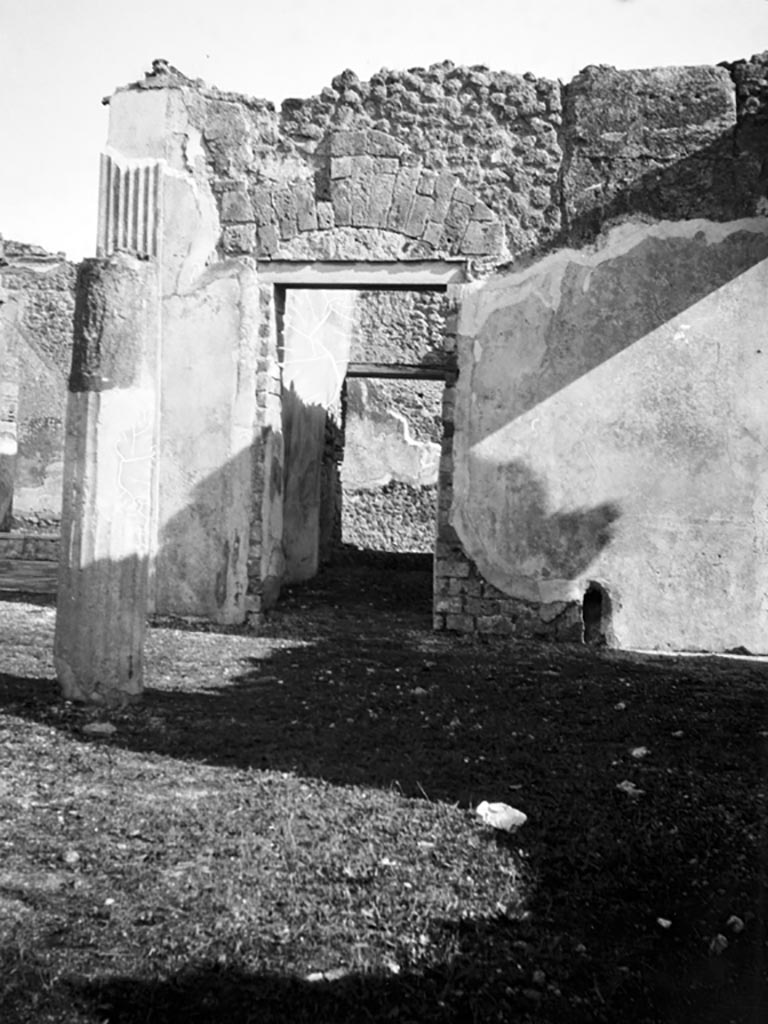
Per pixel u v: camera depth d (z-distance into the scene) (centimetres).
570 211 837
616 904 300
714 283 813
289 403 1036
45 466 1664
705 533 809
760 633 798
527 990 250
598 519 820
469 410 842
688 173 820
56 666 513
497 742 471
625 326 823
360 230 862
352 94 866
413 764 427
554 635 822
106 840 324
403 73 862
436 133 856
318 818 353
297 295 1076
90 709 491
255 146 874
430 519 1805
